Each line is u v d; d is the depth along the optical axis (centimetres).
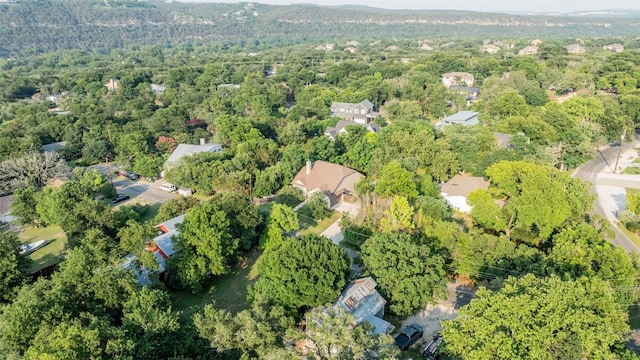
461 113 8919
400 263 3422
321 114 10044
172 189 6475
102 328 2531
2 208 5625
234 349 2650
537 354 2292
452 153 6009
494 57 16200
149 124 8956
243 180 5812
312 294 3166
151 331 2586
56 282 3109
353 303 3228
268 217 4572
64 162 6531
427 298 3384
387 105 10081
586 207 4794
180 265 3769
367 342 2406
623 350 2648
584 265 3438
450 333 2569
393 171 4809
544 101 9762
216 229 3897
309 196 5669
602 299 2758
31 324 2639
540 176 4416
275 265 3316
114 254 3544
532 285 2681
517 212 4391
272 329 2764
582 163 7269
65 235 5125
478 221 4534
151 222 4941
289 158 6438
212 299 3794
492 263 3681
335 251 3412
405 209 4181
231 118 8006
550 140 7056
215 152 6969
